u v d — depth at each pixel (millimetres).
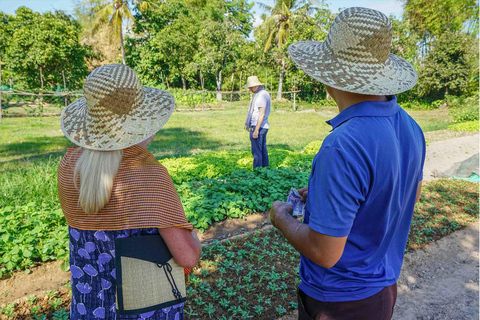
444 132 15719
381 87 1495
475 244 4891
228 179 7062
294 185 6629
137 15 38500
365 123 1473
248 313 3223
